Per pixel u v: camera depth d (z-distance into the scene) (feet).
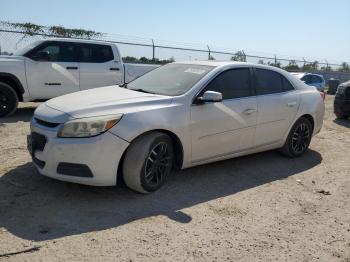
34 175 16.94
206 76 17.75
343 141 28.43
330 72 112.27
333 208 15.89
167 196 15.87
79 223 13.12
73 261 10.93
